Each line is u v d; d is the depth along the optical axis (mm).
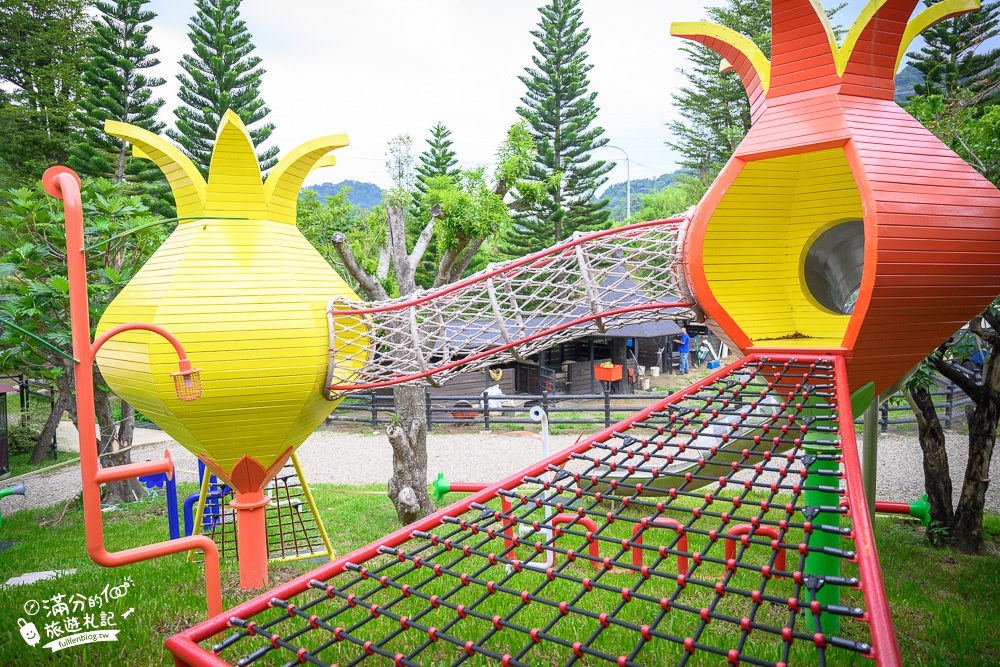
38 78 25562
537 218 31984
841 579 3229
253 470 7496
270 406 7164
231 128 7328
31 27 26094
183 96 24219
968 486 9500
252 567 7465
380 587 4320
